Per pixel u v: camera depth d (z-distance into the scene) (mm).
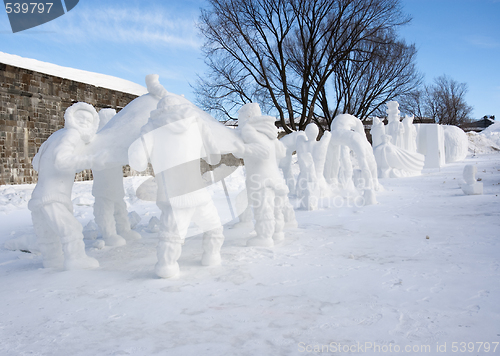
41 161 4059
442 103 49750
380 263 3941
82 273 3824
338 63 27141
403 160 18156
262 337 2328
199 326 2508
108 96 24266
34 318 2721
